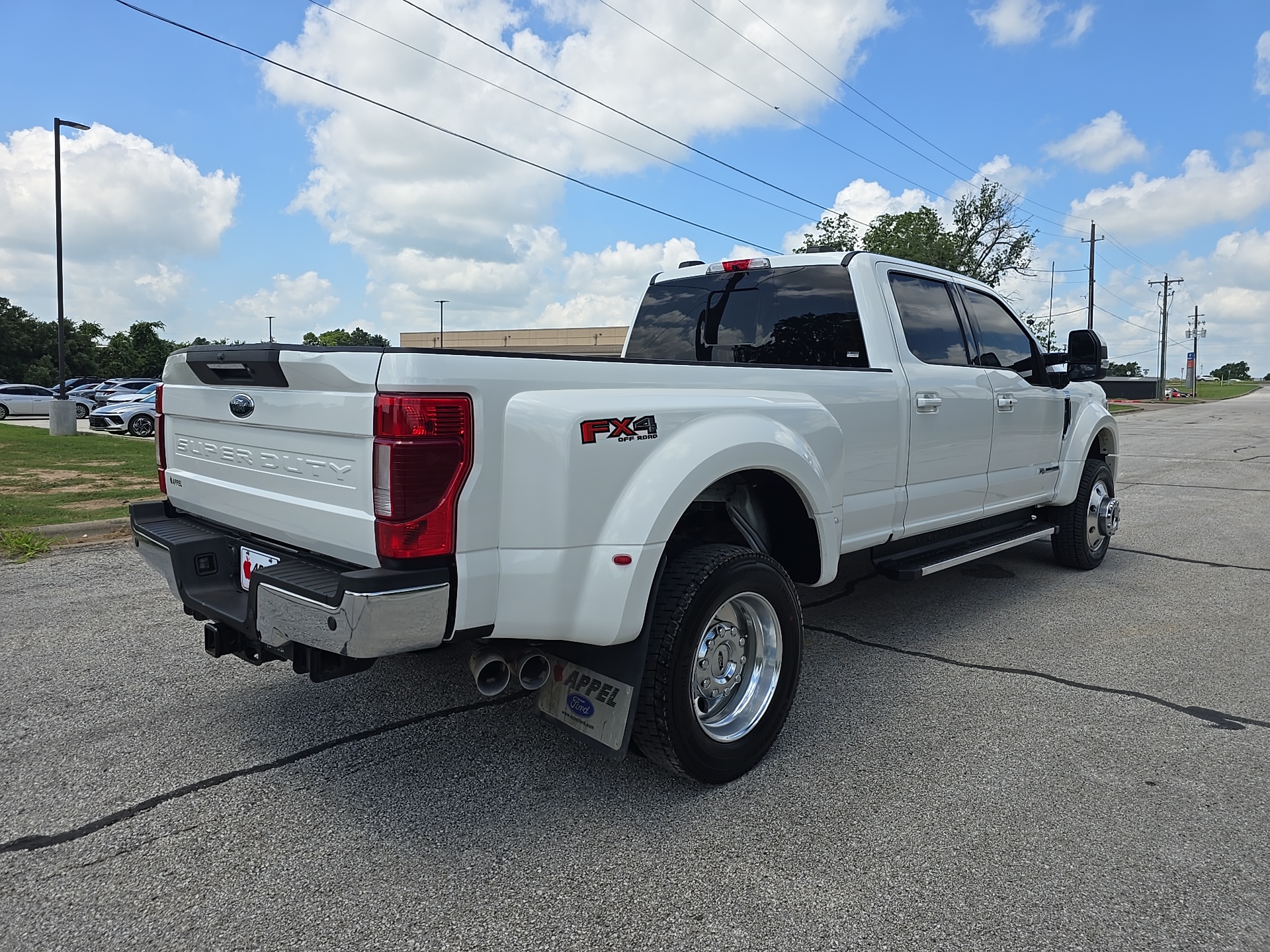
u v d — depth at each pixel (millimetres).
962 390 4469
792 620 3107
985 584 5824
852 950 2059
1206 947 2070
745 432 2939
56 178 19766
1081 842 2545
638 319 5188
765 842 2549
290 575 2469
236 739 3268
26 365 75062
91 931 2119
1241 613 5090
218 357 2824
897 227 34906
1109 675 4012
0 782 2908
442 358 2281
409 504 2225
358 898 2262
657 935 2115
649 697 2672
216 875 2369
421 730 3365
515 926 2152
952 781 2943
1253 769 3027
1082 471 5859
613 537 2570
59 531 7062
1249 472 12969
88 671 3984
